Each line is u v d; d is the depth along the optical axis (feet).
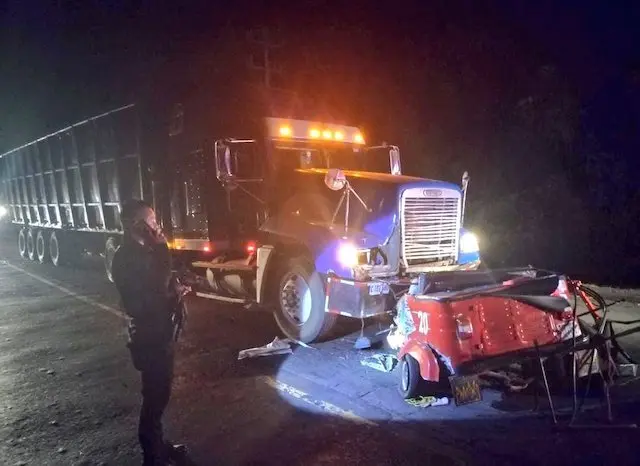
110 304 31.63
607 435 12.88
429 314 14.62
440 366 14.64
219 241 25.89
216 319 27.02
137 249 11.59
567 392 15.48
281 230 22.39
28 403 16.90
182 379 18.48
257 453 13.11
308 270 21.47
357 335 22.76
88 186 41.81
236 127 24.75
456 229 22.15
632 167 37.45
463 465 11.96
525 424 13.79
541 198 40.06
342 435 13.78
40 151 50.26
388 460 12.41
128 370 19.75
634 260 32.48
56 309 30.91
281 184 23.71
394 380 17.42
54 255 51.78
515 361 14.12
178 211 28.50
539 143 41.68
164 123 29.09
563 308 14.96
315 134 25.35
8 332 25.94
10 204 65.10
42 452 13.65
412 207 20.75
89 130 39.06
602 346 15.17
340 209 21.63
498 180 42.88
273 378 18.17
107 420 15.47
